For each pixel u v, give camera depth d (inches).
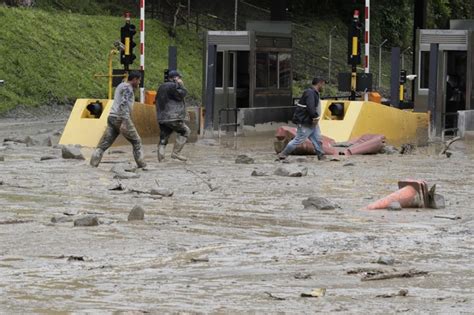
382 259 1090.1
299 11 5959.6
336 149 2460.6
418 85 3139.8
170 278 1003.9
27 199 1587.1
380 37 6220.5
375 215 1465.3
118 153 2415.1
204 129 3090.6
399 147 2687.0
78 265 1077.1
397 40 6353.3
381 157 2413.9
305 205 1530.5
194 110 2891.2
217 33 3139.8
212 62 3102.9
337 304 891.4
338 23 6038.4
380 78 5556.1
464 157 2427.4
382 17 6245.1
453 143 2883.9
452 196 1681.8
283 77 3319.4
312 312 861.2
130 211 1443.2
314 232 1311.5
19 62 3912.4
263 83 3213.6
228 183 1830.7
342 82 2888.8
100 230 1302.9
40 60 4020.7
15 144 2573.8
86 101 2657.5
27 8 4360.2
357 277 1015.0
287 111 3319.4
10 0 4375.0
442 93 3139.8
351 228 1347.2
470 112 3134.8
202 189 1742.1
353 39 2881.4
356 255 1141.1
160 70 4564.5
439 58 3147.1
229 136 3090.6
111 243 1211.9
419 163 2256.4
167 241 1232.8
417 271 1039.0
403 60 6245.1
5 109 3656.5
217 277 1009.5
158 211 1476.4
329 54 5418.3
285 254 1147.3
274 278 1005.8
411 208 1542.8
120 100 2062.0
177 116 2230.6
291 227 1352.1
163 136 2240.4
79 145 2583.7
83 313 850.8
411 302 901.2
